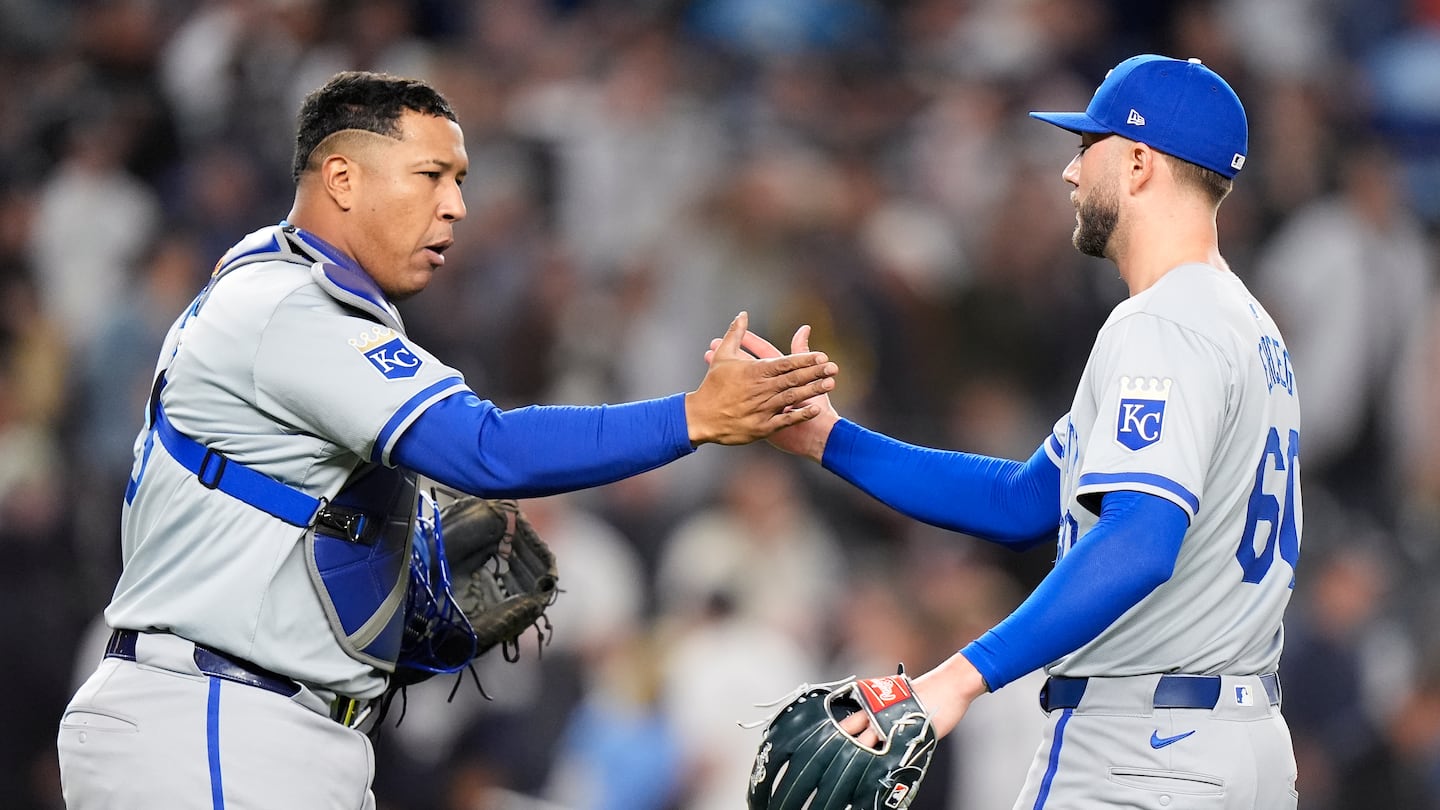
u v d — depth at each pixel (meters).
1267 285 40.28
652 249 37.72
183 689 13.59
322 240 14.24
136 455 14.41
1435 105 46.94
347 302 13.76
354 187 14.15
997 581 33.91
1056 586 12.46
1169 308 13.27
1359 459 38.84
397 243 14.23
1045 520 15.15
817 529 33.97
